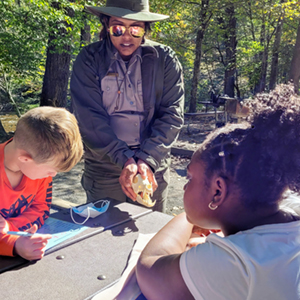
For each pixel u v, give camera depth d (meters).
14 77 10.70
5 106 13.98
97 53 2.29
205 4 14.81
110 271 1.28
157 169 2.17
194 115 10.20
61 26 8.55
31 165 1.36
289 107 0.87
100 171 2.40
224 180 0.88
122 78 2.28
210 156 0.92
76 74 2.30
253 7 14.29
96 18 9.47
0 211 1.47
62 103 9.86
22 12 8.84
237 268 0.80
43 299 1.09
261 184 0.86
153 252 1.09
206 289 0.84
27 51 9.56
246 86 20.97
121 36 2.16
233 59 18.33
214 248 0.86
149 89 2.31
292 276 0.78
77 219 1.72
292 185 0.87
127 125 2.35
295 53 12.46
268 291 0.77
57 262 1.32
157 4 12.57
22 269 1.26
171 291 0.92
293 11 11.91
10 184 1.48
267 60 16.86
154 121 2.40
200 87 23.81
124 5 2.20
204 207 0.95
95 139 2.21
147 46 2.29
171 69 2.34
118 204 1.97
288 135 0.84
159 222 1.75
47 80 9.68
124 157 2.09
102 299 1.08
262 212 0.90
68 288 1.16
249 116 0.92
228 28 17.89
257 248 0.81
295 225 0.86
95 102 2.25
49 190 1.70
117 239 1.54
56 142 1.29
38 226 1.58
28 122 1.30
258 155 0.85
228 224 0.94
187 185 1.00
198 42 16.05
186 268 0.88
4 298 1.09
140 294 1.09
